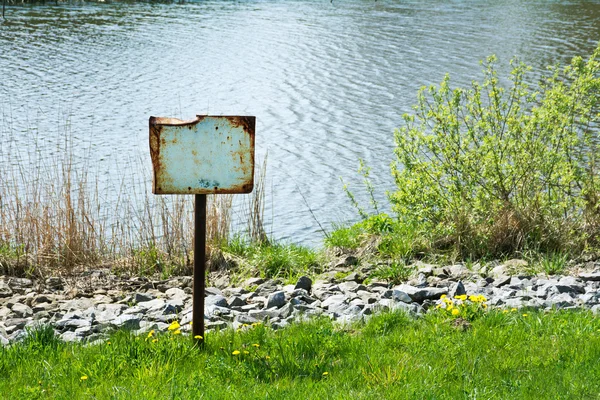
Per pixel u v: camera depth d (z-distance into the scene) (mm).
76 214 11633
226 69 35906
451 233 10461
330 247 11391
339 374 5531
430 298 8125
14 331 7344
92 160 21719
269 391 5172
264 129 26031
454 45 41562
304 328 6641
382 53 39656
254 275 10273
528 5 60531
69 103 28766
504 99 27469
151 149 5758
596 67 11180
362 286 8914
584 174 10867
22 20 47750
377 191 19766
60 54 38094
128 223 12117
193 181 5852
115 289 9656
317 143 24312
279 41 43375
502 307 7285
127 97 30047
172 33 45312
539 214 10375
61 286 9742
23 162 21203
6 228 11062
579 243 10148
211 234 11312
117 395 5094
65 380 5438
